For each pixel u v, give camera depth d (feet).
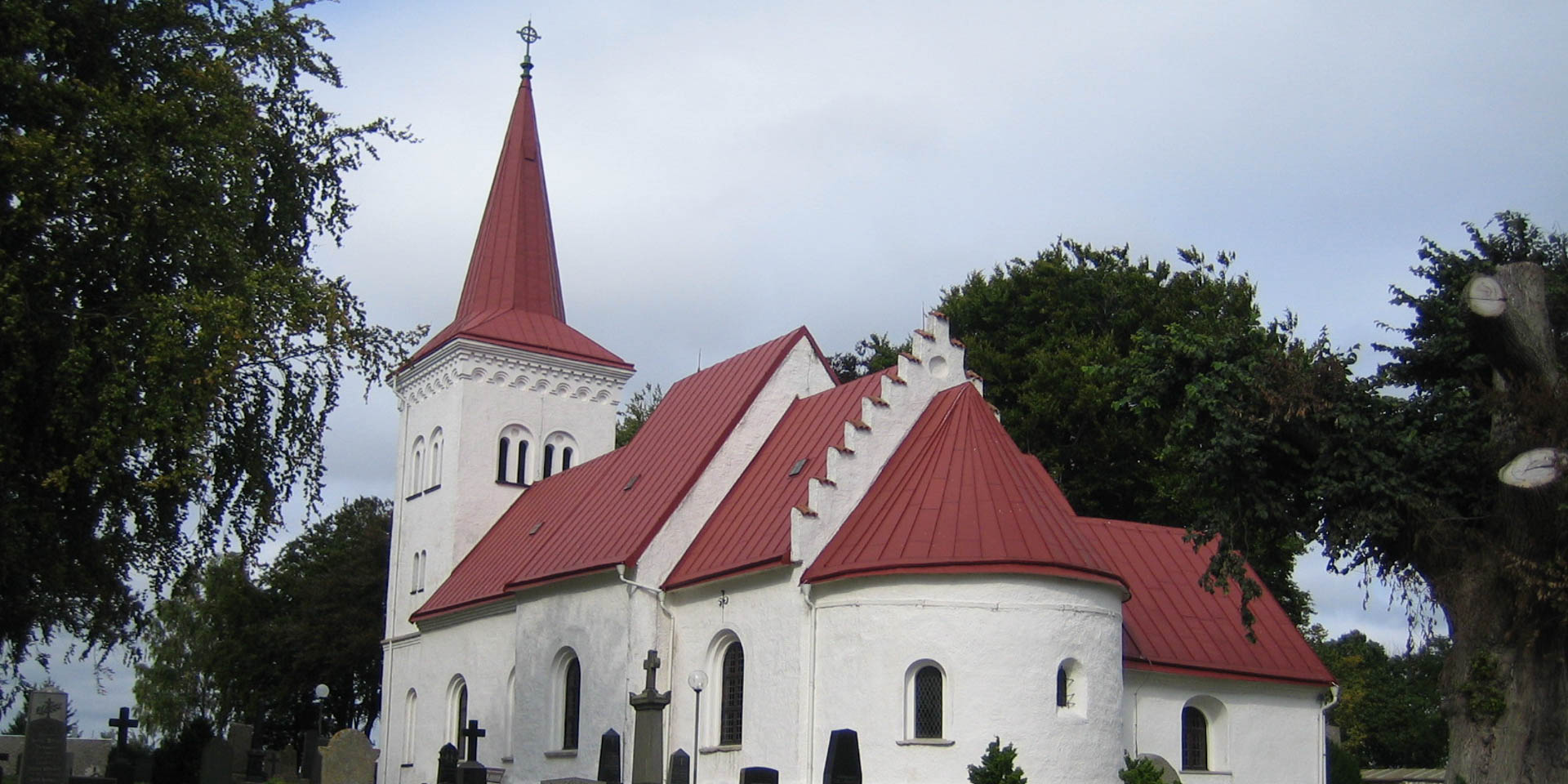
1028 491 111.04
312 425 89.15
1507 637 84.07
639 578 125.80
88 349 74.59
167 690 278.87
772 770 96.07
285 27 91.81
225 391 82.23
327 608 218.38
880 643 105.09
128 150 78.23
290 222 94.53
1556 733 82.64
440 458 180.96
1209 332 180.55
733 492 132.67
